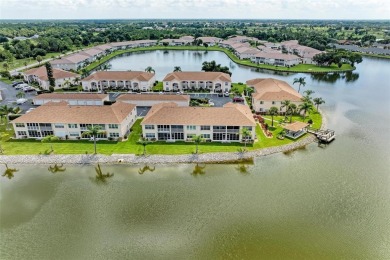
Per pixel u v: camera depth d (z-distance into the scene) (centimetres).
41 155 7369
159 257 4472
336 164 7000
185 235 4878
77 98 10994
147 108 10788
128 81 13500
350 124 9400
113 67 18750
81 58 18575
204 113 8025
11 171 6800
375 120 9775
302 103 10044
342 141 8206
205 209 5472
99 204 5653
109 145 7850
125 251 4588
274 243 4719
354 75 16812
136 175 6594
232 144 7875
